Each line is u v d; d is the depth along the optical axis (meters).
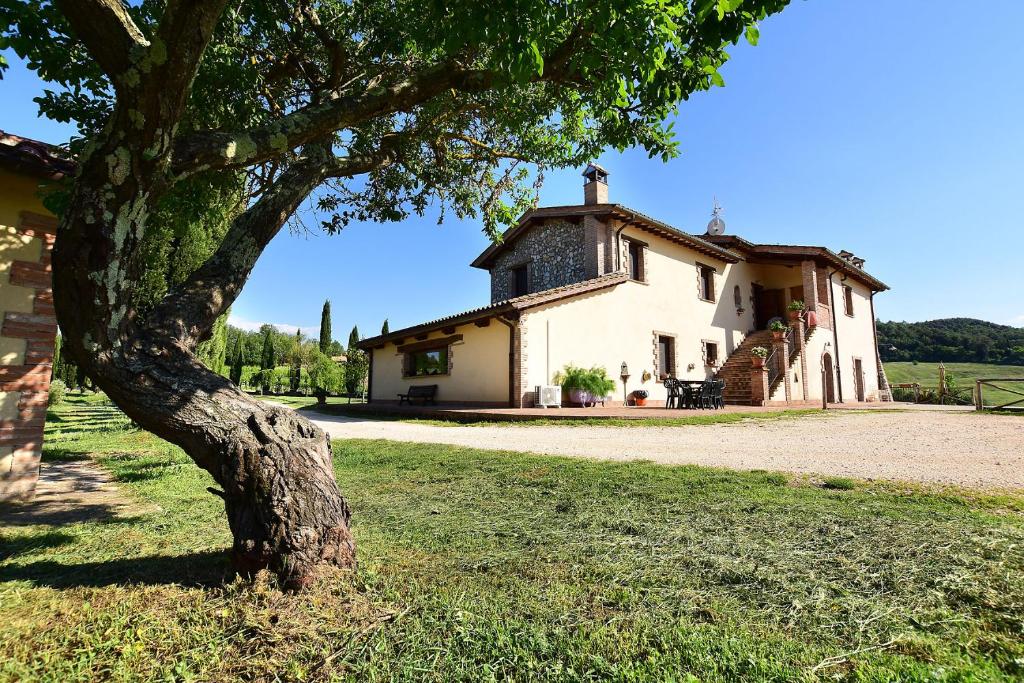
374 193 6.02
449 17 2.75
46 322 4.66
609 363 14.52
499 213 6.13
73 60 3.39
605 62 2.96
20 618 2.07
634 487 4.29
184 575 2.51
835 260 19.47
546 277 16.48
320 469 2.57
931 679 1.56
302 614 2.07
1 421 4.38
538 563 2.71
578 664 1.72
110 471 6.13
